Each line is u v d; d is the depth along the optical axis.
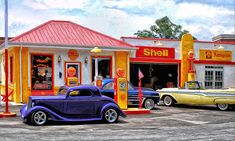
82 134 10.05
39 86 19.41
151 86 24.69
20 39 18.98
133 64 24.33
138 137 9.66
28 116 11.57
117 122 12.71
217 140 9.34
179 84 24.59
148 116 14.70
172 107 18.92
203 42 25.69
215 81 25.97
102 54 21.11
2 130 10.55
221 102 17.41
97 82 16.47
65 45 19.61
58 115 11.89
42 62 19.53
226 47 26.61
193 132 10.66
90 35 21.91
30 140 9.00
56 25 22.11
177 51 24.66
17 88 18.86
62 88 12.89
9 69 20.89
